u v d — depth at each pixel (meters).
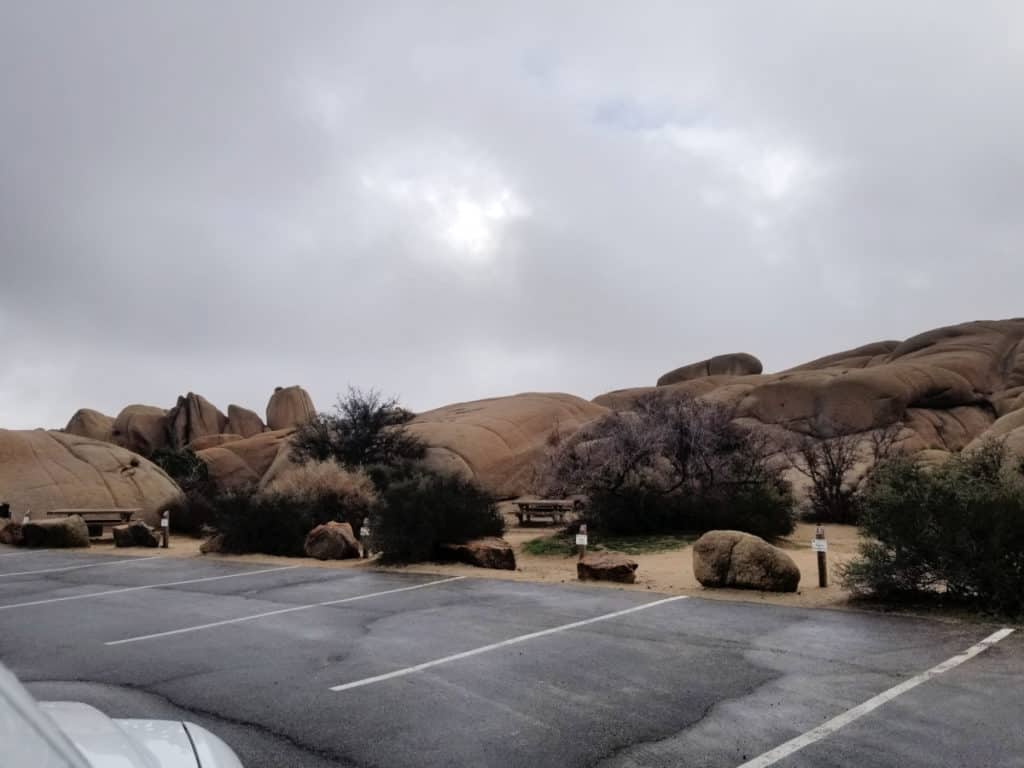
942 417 33.66
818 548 11.75
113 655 8.78
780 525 19.44
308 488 22.98
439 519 16.48
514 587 12.89
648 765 5.11
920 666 7.21
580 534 14.44
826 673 7.10
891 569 10.06
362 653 8.49
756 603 10.62
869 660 7.49
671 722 5.93
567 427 40.12
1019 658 7.38
